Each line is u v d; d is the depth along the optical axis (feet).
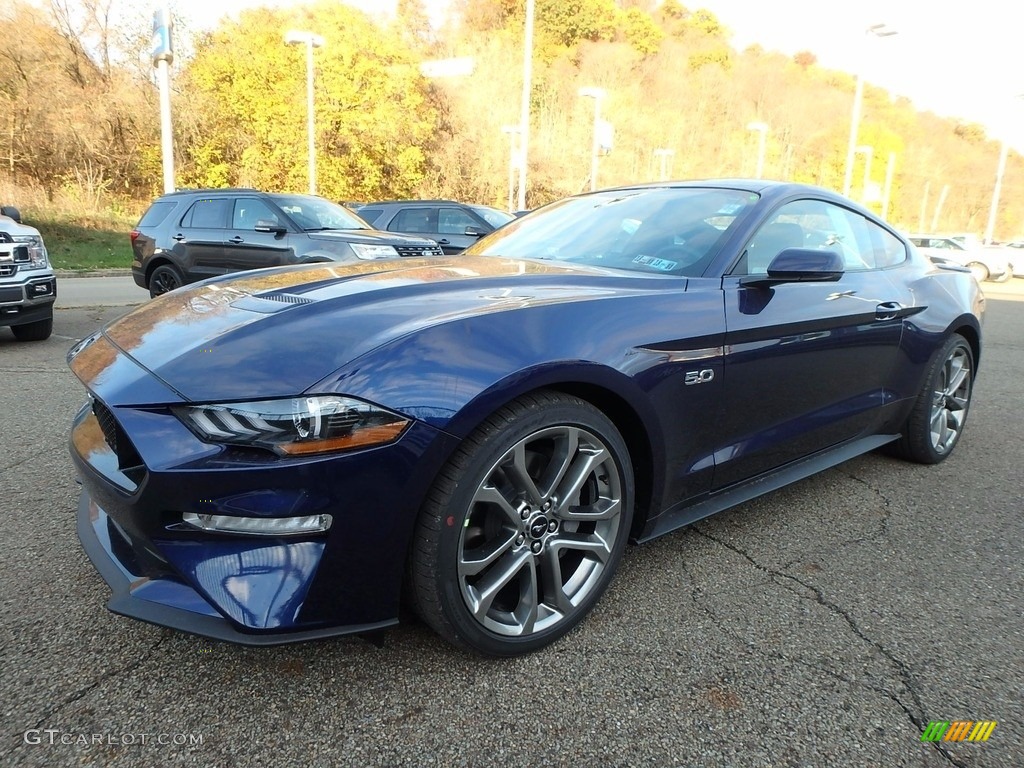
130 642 6.86
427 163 108.06
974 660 6.93
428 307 6.68
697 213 9.57
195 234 29.07
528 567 6.73
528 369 6.24
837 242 10.73
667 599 7.92
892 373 11.22
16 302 20.33
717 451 8.43
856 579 8.49
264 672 6.48
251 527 5.54
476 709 6.06
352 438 5.53
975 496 11.29
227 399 5.52
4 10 71.00
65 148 75.51
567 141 132.87
